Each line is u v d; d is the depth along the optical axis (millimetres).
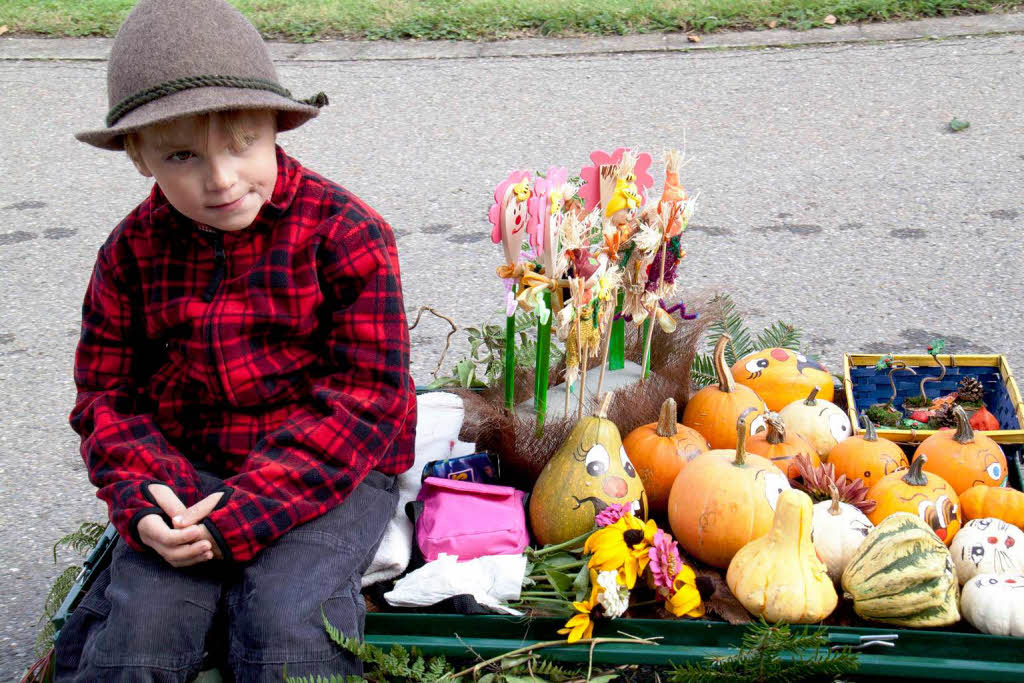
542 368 1994
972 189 4512
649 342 2189
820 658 1571
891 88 5500
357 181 4875
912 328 3561
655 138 5094
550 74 5910
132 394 1856
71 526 2895
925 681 1636
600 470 1845
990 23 6160
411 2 6859
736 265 4008
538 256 1969
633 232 2035
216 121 1576
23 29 6836
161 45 1564
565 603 1723
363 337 1759
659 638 1671
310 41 6469
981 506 1908
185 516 1614
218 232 1746
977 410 2287
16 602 2609
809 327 3586
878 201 4453
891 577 1630
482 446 2102
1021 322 3568
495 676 1657
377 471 1853
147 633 1556
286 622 1550
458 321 3752
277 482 1655
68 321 3934
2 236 4566
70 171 5180
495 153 5066
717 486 1806
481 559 1794
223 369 1743
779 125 5176
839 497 1859
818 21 6293
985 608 1635
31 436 3305
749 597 1657
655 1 6629
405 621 1697
